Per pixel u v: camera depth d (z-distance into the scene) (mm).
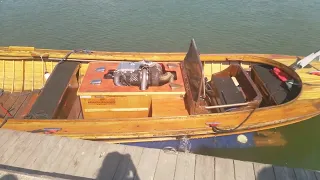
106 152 4512
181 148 5516
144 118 5316
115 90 5543
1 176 4117
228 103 5750
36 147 4641
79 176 4152
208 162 4348
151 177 4121
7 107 6867
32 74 7391
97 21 12750
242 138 6133
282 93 6062
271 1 15078
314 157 6176
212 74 6887
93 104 5656
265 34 11766
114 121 5316
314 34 11734
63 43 10984
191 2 14930
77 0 15094
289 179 4078
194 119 5391
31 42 10953
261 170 4215
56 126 5242
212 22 12781
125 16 13281
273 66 6746
